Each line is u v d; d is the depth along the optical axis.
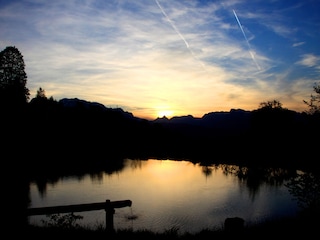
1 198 26.14
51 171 52.09
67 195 32.22
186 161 81.62
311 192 11.56
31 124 61.03
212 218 23.56
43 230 8.68
